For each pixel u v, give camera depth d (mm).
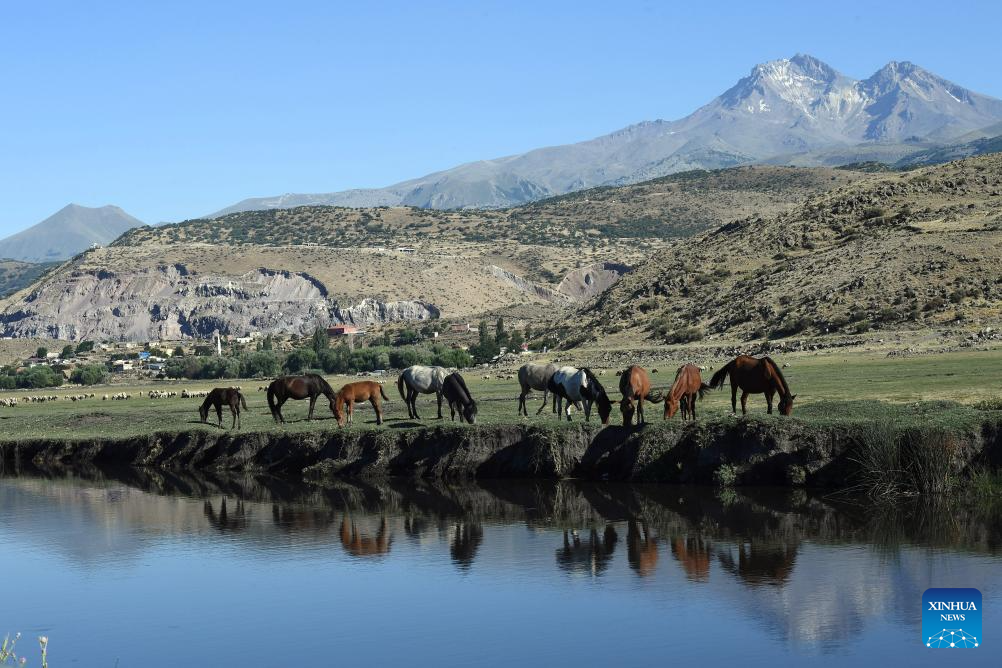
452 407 43375
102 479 46531
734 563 26781
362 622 23156
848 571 25531
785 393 36344
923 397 41250
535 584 25703
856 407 38812
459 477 40250
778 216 145750
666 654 20453
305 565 28641
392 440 42656
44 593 26594
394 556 29328
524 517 33562
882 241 113188
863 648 20391
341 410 45219
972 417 33906
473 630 22297
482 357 143000
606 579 25891
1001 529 28781
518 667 19953
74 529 34875
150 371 184125
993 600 22953
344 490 40031
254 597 25531
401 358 141625
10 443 54500
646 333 118500
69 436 55219
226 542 31984
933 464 32125
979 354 66250
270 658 21016
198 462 48156
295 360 154875
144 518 36438
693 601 23766
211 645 21938
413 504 36625
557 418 42000
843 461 34188
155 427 55406
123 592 26422
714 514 32062
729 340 102625
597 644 21125
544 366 43562
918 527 29359
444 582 26266
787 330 97438
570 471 38594
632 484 36875
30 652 21922
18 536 34031
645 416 40938
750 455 35344
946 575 24859
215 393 50969
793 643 20750
